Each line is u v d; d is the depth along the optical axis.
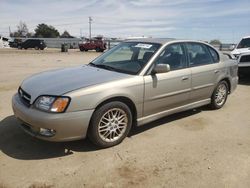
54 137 3.64
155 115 4.69
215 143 4.39
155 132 4.77
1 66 14.33
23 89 4.14
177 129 4.93
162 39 5.22
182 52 5.12
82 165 3.61
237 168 3.62
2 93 7.32
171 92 4.78
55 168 3.53
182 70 4.97
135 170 3.52
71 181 3.25
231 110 6.18
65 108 3.60
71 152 3.95
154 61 4.55
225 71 6.00
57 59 20.81
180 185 3.22
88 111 3.75
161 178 3.35
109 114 4.03
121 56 5.09
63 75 4.39
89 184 3.20
